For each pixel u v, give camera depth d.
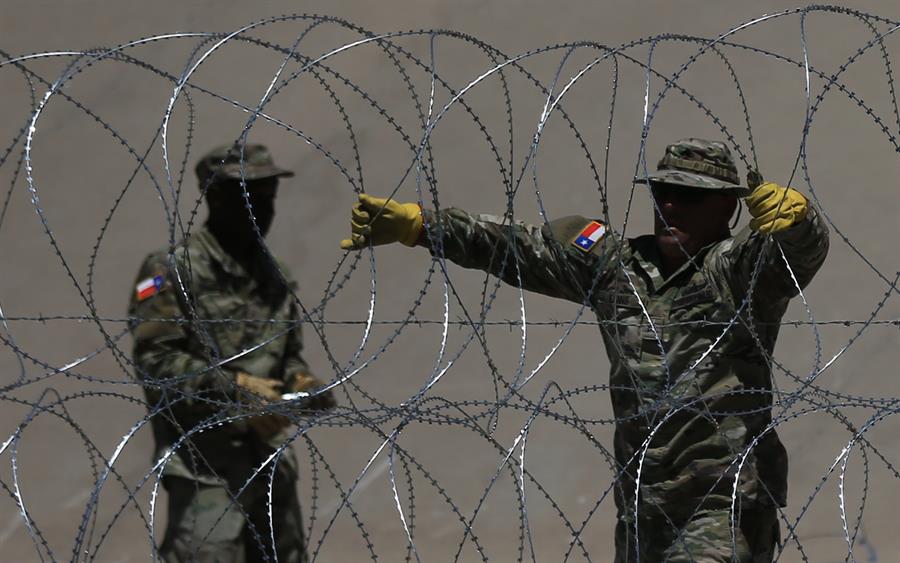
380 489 22.62
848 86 22.52
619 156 22.73
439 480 22.59
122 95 23.25
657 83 22.75
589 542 22.20
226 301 13.96
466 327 22.97
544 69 22.81
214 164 14.11
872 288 22.36
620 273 12.66
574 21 22.83
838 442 22.14
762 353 11.55
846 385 22.19
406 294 23.02
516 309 23.02
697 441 12.24
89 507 10.67
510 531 22.36
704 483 12.19
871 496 21.94
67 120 23.33
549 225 12.95
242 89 23.05
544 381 22.84
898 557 21.30
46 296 23.23
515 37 22.86
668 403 11.47
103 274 23.23
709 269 12.38
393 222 12.95
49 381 23.17
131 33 23.17
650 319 12.38
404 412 10.95
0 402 23.12
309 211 22.95
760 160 22.55
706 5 22.70
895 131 22.44
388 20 22.97
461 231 13.08
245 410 13.66
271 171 14.19
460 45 22.88
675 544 12.14
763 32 22.69
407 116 22.92
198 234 14.13
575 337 23.00
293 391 14.23
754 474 12.17
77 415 23.19
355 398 22.72
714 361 12.25
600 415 22.72
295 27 23.05
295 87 23.00
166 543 13.76
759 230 11.59
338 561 22.14
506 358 22.92
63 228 23.34
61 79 11.30
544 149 22.80
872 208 22.45
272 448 14.12
